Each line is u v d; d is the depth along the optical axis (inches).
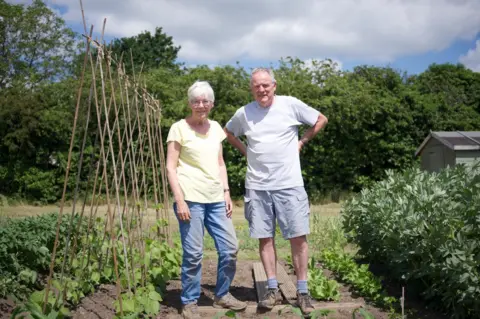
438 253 166.9
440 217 174.4
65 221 221.0
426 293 184.7
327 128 668.7
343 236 305.4
